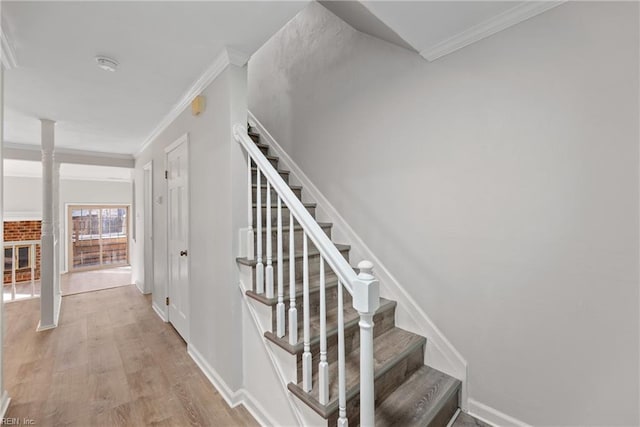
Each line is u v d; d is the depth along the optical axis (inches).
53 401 72.7
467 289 65.6
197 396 75.2
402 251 78.0
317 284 75.2
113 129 129.2
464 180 65.2
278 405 61.6
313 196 104.5
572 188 51.4
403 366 65.6
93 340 107.7
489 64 60.6
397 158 78.5
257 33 63.5
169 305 123.3
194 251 93.0
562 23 51.6
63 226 263.6
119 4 53.3
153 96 94.7
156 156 134.9
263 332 65.2
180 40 65.5
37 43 64.9
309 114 106.9
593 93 49.0
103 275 244.1
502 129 59.2
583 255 50.7
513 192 58.2
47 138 117.1
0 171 66.7
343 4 64.1
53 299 121.6
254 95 136.9
